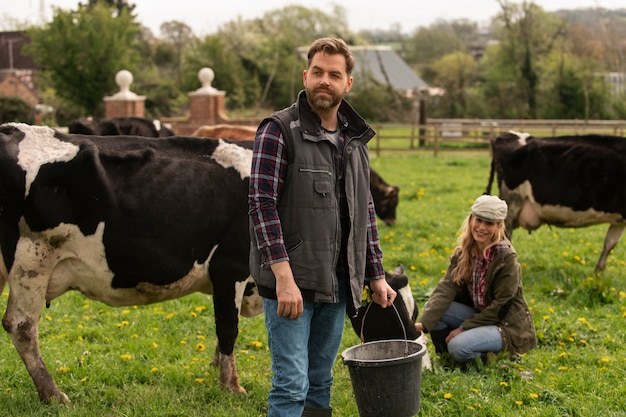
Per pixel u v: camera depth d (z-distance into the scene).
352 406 5.14
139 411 5.05
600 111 45.97
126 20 35.81
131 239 5.01
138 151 5.15
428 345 6.39
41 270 4.88
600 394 5.32
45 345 6.41
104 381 5.65
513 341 5.81
